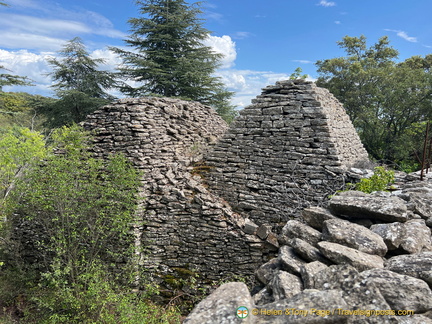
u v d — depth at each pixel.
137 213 8.09
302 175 8.03
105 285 7.09
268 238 7.54
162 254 8.24
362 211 3.66
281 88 8.68
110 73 23.25
